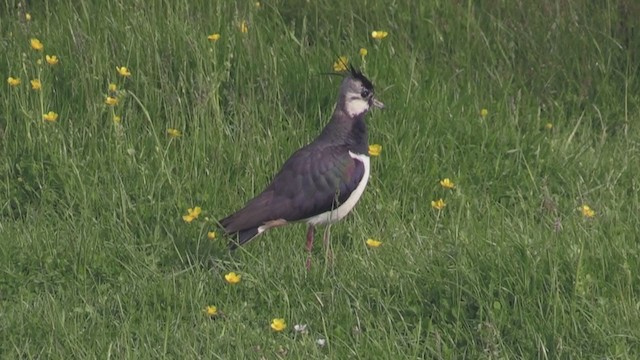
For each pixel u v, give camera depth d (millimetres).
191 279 10625
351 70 11367
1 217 11961
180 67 13578
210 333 9977
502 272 10211
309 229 11234
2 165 12453
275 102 13375
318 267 10891
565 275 10203
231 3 14875
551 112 14172
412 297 10258
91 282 10867
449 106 13602
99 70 13414
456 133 13133
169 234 11422
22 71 13312
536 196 12555
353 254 11109
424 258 10742
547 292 10047
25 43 13859
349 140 11281
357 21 15016
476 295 10047
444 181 12188
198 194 12094
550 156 13031
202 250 11305
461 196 12266
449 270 10344
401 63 14148
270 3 15227
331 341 9836
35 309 10219
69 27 13961
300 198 10914
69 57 13703
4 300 10625
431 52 14711
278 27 14820
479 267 10320
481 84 14227
